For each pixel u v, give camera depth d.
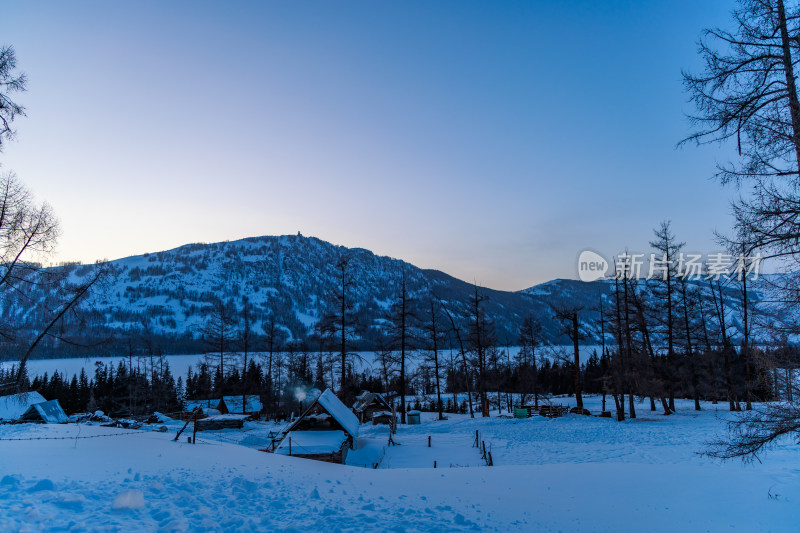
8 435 17.62
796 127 7.29
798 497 9.73
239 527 7.48
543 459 19.81
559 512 9.32
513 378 67.56
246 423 45.19
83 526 6.66
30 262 18.77
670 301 31.64
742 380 28.59
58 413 36.28
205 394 72.94
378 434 32.56
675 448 19.09
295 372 53.88
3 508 7.08
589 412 35.12
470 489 11.30
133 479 9.84
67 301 20.69
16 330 19.38
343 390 34.66
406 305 37.75
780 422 7.62
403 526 8.05
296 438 22.14
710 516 8.88
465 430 31.58
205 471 11.48
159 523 7.30
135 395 61.09
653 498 10.27
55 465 10.91
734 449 8.50
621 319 31.19
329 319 34.16
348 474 12.99
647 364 31.42
